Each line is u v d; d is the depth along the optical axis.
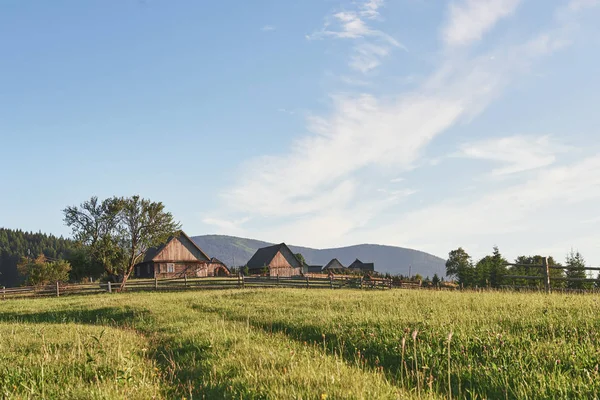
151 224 47.91
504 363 7.40
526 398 5.98
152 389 7.24
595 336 8.63
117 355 9.78
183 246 69.06
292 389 6.23
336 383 6.60
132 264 48.22
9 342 12.28
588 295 16.84
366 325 11.90
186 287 39.47
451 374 7.45
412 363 8.02
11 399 6.61
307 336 11.84
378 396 6.02
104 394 6.72
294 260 84.81
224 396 6.49
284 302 20.33
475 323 10.89
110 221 47.16
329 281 39.47
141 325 16.64
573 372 6.88
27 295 36.97
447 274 74.06
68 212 46.75
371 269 122.25
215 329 13.27
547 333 9.29
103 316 20.59
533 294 18.09
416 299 18.17
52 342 11.99
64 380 7.88
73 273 57.69
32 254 149.38
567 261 36.84
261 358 8.54
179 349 11.02
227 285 40.22
